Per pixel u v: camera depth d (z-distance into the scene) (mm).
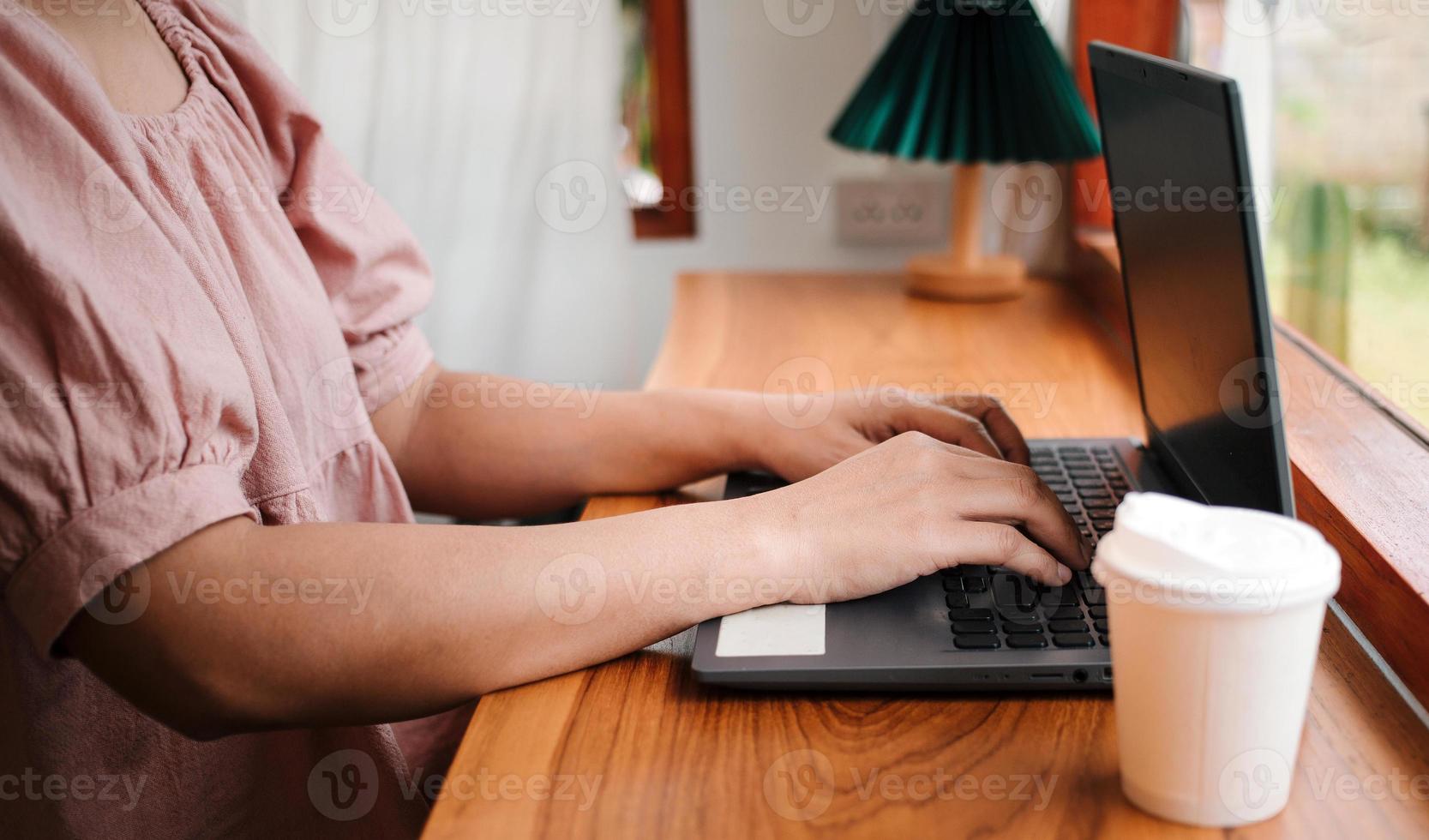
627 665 593
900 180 1716
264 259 753
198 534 537
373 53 1683
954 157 1363
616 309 1813
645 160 1807
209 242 697
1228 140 516
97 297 519
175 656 526
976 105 1350
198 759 723
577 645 574
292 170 870
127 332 526
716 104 1723
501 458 856
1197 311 635
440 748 830
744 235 1788
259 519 600
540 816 477
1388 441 757
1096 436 945
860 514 614
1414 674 531
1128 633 437
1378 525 607
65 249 526
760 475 837
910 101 1370
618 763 510
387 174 1732
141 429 525
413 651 541
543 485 854
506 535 583
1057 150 1321
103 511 516
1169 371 750
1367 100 1026
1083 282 1426
